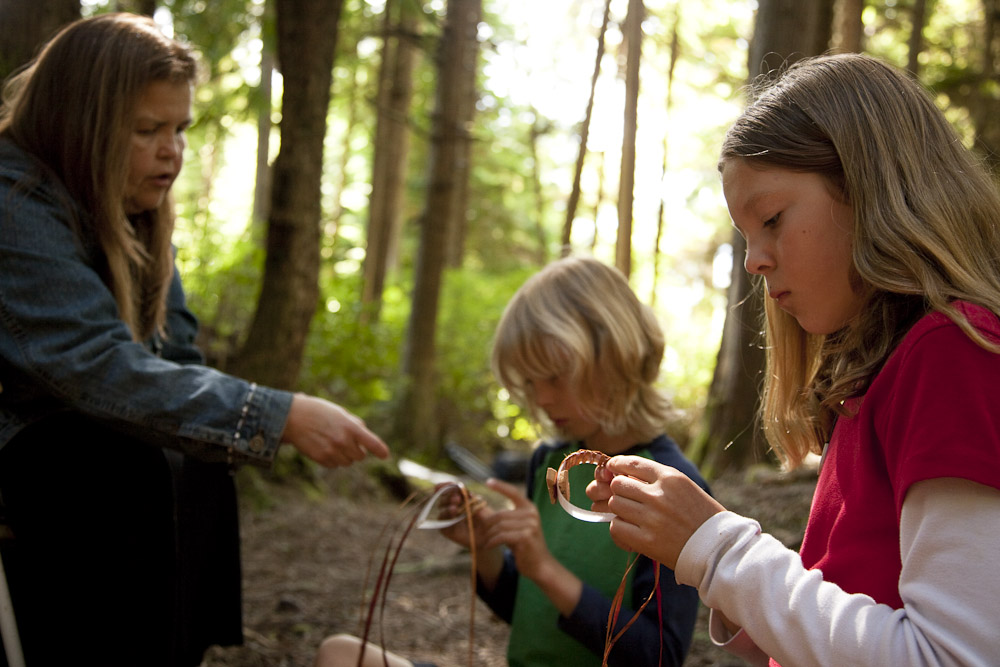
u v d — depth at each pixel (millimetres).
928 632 814
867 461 965
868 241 968
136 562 1629
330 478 5215
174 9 5238
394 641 2699
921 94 1052
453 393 9961
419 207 15734
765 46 3791
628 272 2398
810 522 1074
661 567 1521
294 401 1612
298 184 4301
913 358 908
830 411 1129
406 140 11773
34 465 1589
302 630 2699
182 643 1718
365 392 6703
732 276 3711
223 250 6008
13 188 1575
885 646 832
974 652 791
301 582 3289
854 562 959
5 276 1527
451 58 8422
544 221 16938
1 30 2867
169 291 2053
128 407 1542
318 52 4270
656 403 1740
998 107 6027
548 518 1778
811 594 890
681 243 15523
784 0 3752
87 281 1583
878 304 988
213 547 1834
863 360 1000
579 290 1701
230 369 4312
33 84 1683
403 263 15375
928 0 6699
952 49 7102
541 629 1682
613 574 1608
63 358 1511
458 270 11273
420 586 3377
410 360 8625
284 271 4316
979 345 874
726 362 4379
